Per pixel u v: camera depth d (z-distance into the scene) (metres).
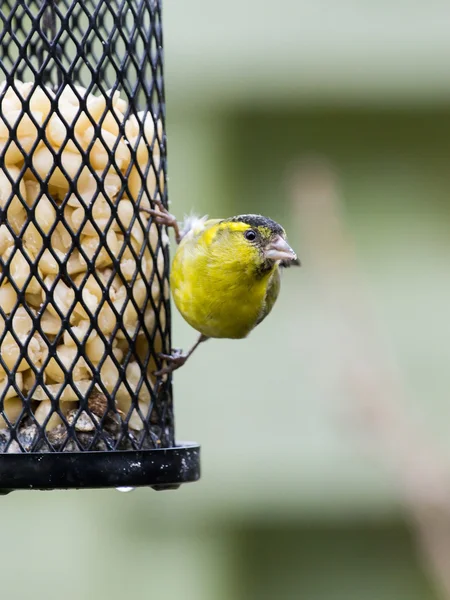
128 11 10.34
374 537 16.11
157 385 9.78
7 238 9.16
